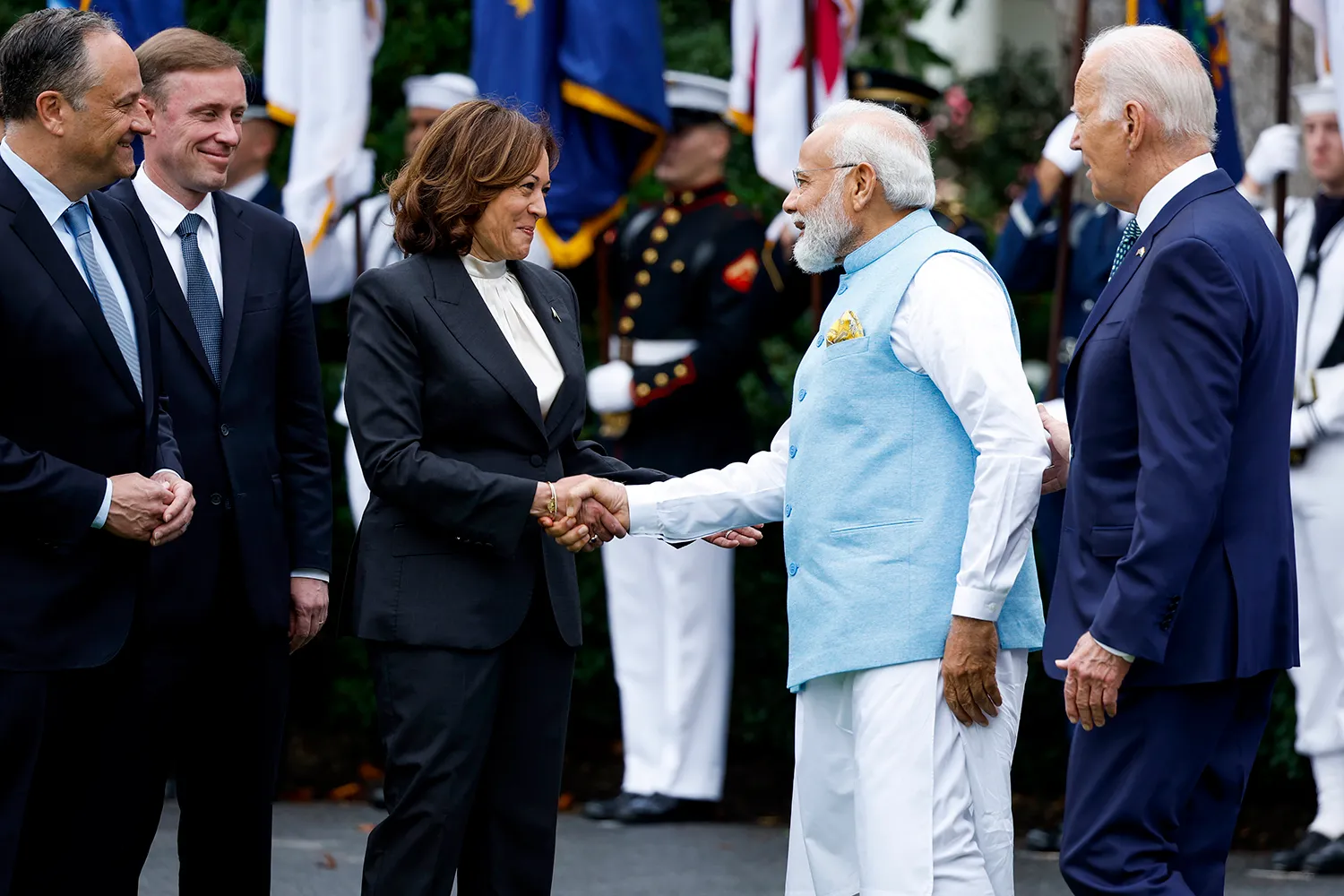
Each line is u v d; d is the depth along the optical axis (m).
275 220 15.52
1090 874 12.95
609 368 22.81
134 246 14.53
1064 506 13.44
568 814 23.48
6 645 13.35
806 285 22.78
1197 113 13.01
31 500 13.18
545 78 22.53
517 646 14.43
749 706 25.12
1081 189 27.06
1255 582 12.77
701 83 23.02
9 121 13.53
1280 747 22.53
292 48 23.27
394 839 13.96
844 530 14.09
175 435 14.45
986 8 41.22
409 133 26.19
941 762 13.76
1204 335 12.40
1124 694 12.88
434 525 14.05
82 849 14.33
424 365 14.09
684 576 22.88
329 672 26.41
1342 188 20.77
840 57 22.72
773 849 21.38
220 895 15.11
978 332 13.58
